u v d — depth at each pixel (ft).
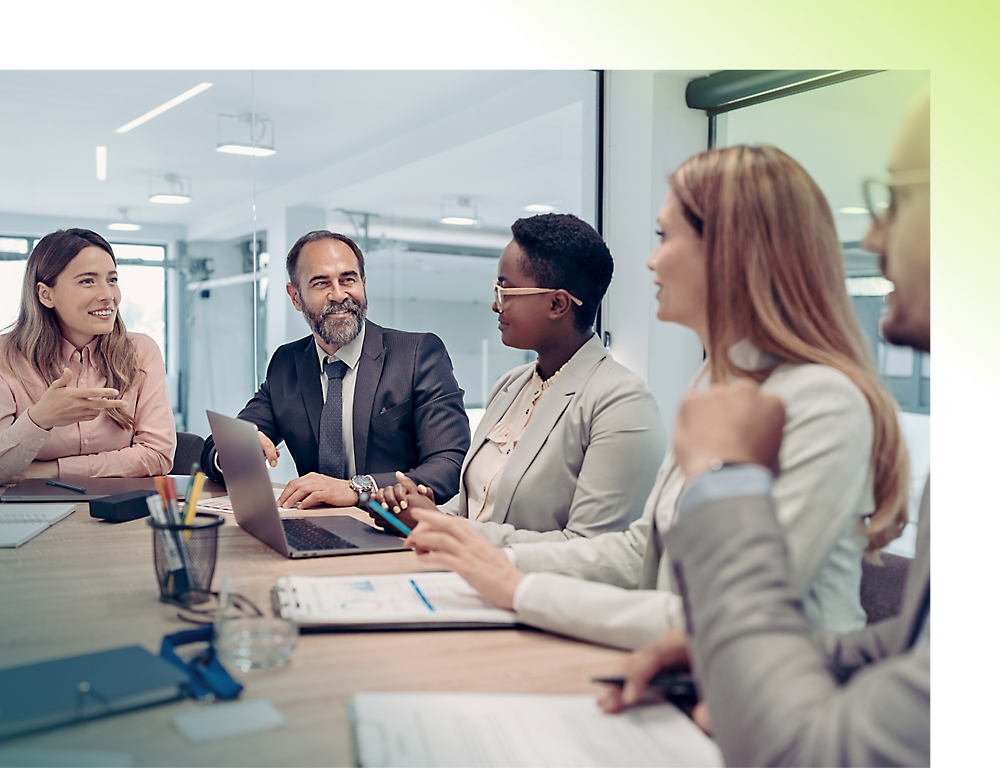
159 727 2.28
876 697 1.60
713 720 1.80
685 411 2.10
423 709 2.37
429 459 7.05
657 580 3.62
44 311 7.79
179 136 11.49
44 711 2.25
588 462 4.82
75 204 10.89
